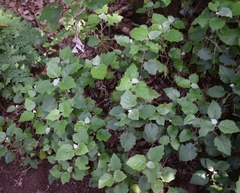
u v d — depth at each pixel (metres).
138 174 0.54
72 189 0.66
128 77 0.57
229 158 0.54
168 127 0.57
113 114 0.57
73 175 0.60
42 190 0.67
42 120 0.69
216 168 0.52
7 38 0.83
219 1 0.61
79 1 0.73
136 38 0.61
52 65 0.60
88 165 0.65
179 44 0.75
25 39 0.84
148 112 0.54
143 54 0.66
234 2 0.60
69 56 0.66
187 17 0.78
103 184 0.50
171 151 0.58
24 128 0.77
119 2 0.91
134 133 0.59
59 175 0.61
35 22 1.00
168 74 0.74
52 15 0.67
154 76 0.74
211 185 0.51
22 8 1.05
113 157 0.53
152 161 0.50
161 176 0.51
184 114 0.58
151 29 0.64
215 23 0.57
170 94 0.59
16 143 0.66
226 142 0.51
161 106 0.56
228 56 0.63
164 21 0.64
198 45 0.66
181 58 0.72
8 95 0.79
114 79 0.77
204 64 0.66
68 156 0.53
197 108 0.54
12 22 0.84
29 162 0.69
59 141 0.59
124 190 0.51
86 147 0.54
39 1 1.06
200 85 0.71
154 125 0.55
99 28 0.87
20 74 0.78
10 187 0.69
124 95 0.54
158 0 0.77
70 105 0.58
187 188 0.59
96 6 0.67
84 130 0.56
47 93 0.63
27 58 0.82
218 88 0.58
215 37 0.62
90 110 0.65
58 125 0.58
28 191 0.68
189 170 0.61
